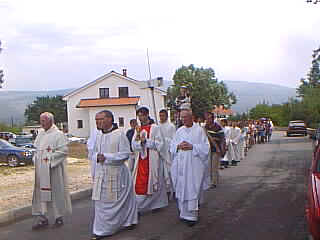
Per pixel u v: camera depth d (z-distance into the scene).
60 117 71.19
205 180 5.87
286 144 22.28
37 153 5.73
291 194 7.57
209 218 6.01
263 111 50.34
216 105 48.09
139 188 6.36
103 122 5.30
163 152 6.61
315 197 4.29
